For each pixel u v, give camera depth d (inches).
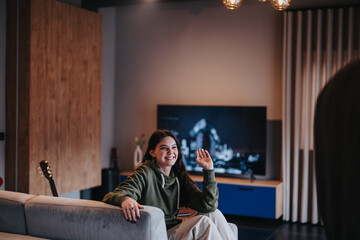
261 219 206.4
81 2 210.5
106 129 239.6
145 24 238.7
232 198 201.3
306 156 196.7
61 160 188.5
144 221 71.6
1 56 175.8
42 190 179.6
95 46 206.4
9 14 176.2
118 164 245.1
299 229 187.0
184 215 129.0
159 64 235.6
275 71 210.5
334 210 17.1
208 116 219.5
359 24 189.8
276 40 210.2
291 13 200.4
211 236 81.7
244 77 216.7
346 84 16.5
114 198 77.5
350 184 16.1
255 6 214.1
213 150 218.5
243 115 212.7
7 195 84.9
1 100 176.2
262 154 209.0
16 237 79.7
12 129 176.7
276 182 203.8
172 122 227.1
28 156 173.6
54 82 184.4
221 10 221.5
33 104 175.0
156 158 100.7
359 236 15.9
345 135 16.2
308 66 197.2
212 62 223.6
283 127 201.9
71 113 193.3
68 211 77.0
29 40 173.0
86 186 202.5
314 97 197.6
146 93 238.7
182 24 230.2
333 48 197.0
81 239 76.6
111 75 243.3
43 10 178.5
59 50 186.5
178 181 102.4
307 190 197.6
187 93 229.0
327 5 195.8
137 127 240.7
